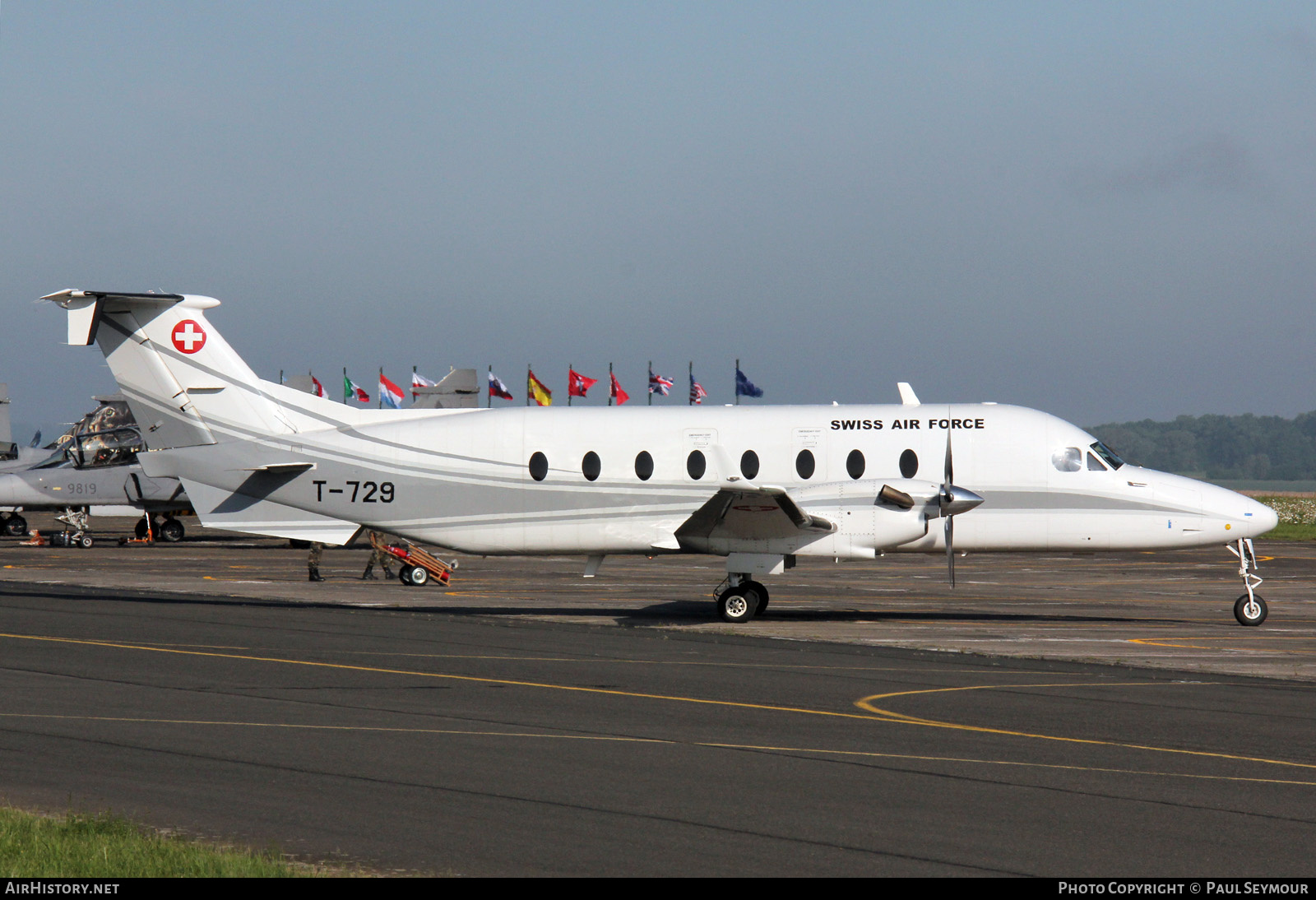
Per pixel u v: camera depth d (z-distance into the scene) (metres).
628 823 25.16
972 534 66.12
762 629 62.22
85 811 25.80
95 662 47.94
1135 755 32.09
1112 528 65.75
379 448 69.19
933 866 22.56
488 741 33.34
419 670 46.38
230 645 53.50
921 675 46.12
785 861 22.81
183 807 26.25
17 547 136.12
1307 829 25.12
